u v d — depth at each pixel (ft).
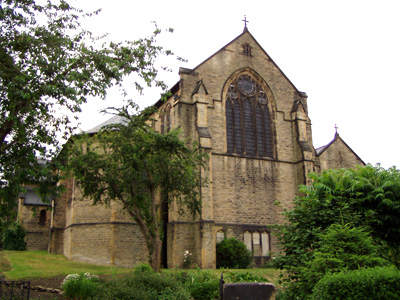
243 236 133.80
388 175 65.10
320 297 40.16
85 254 132.16
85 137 104.22
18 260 123.24
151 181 103.65
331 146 168.14
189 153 103.45
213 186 132.87
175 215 124.98
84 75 63.57
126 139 100.12
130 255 129.39
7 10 60.18
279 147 148.36
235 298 36.73
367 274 38.04
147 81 71.05
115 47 71.72
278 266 57.72
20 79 55.06
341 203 57.31
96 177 100.12
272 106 152.25
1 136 60.64
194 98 133.90
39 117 62.28
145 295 58.18
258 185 140.56
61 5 65.62
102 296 57.77
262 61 154.20
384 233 61.77
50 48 63.36
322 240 52.75
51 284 77.97
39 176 62.13
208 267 118.93
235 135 142.51
